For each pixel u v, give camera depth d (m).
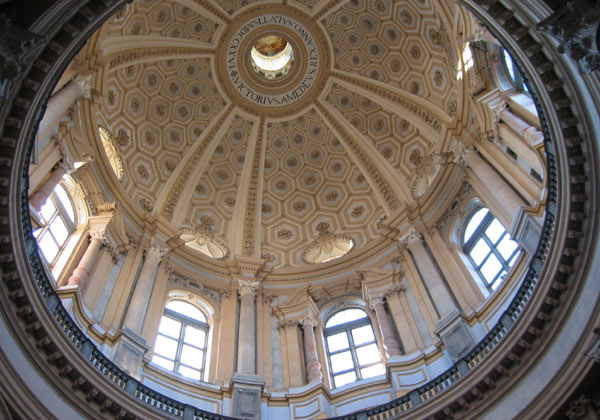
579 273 14.32
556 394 14.25
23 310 14.00
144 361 20.44
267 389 22.14
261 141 34.75
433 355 20.98
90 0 11.70
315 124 35.16
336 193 33.94
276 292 27.52
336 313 26.30
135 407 16.20
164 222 27.17
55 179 20.62
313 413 20.72
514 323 15.78
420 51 30.22
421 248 25.84
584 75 12.45
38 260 15.76
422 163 30.22
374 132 33.25
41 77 12.02
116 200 25.78
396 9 30.58
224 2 31.62
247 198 33.16
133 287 23.47
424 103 30.03
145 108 31.41
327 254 31.36
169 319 24.11
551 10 11.44
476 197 25.05
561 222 14.55
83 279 20.78
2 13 10.43
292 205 34.19
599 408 13.59
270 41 35.62
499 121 22.27
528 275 16.91
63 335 15.07
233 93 34.25
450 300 22.41
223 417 18.30
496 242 23.00
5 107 12.05
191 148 32.78
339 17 32.75
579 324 14.09
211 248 30.33
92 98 23.98
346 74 33.50
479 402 16.27
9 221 13.48
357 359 23.62
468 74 24.28
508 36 12.93
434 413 16.77
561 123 13.59
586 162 13.72
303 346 24.45
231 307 25.86
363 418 18.25
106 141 27.89
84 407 15.09
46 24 11.16
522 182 20.95
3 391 12.70
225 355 23.14
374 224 31.22
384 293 25.08
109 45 25.59
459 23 23.81
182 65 32.50
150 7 28.88
